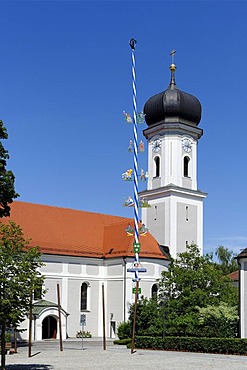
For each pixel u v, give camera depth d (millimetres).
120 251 72938
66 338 68750
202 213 81312
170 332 53094
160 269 73000
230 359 41656
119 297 71875
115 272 73188
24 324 65312
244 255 50219
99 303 74000
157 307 57656
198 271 59500
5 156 40531
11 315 30234
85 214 80500
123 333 61594
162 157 80250
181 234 78812
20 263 31422
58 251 71375
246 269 50188
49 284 70250
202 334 51062
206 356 44500
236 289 62281
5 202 40688
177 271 59688
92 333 72688
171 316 55188
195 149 81688
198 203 81062
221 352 46938
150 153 81875
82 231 77188
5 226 33156
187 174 80875
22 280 30891
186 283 59000
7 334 52031
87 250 74250
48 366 37281
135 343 53656
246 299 49750
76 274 72625
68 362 40312
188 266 61625
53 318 68500
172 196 78562
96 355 46406
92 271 74000
